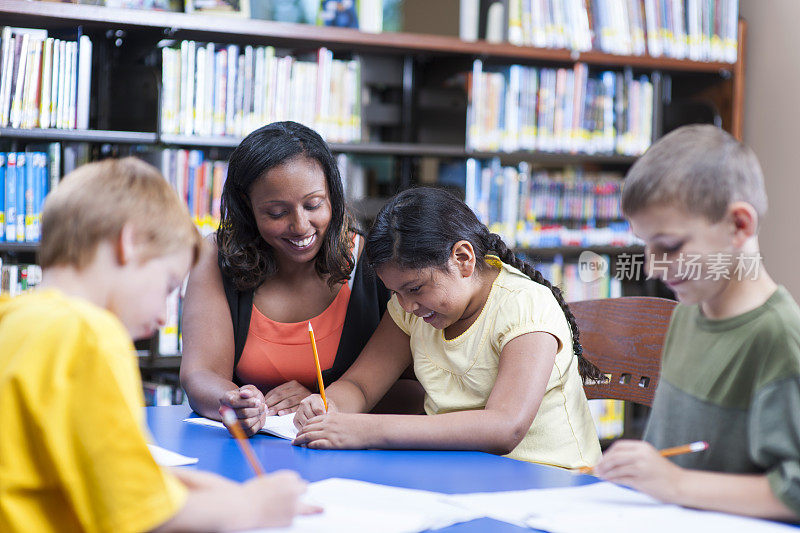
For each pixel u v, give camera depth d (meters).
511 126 3.13
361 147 2.89
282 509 0.86
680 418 1.04
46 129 2.56
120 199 0.86
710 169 0.91
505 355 1.39
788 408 0.90
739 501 0.92
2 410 0.76
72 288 0.86
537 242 3.21
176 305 2.72
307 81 2.88
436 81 3.13
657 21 3.25
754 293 0.97
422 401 1.74
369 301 1.80
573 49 3.14
